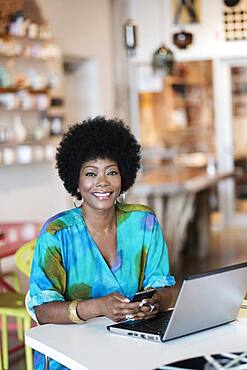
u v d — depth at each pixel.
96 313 2.37
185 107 11.32
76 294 2.59
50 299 2.47
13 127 7.33
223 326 2.35
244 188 10.40
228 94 10.17
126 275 2.65
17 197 7.50
